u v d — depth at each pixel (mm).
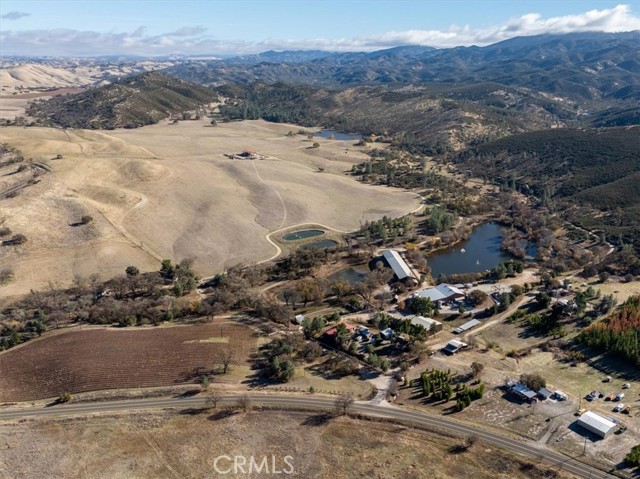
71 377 117562
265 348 130500
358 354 127562
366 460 90562
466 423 100750
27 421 103250
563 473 86938
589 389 112062
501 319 145750
